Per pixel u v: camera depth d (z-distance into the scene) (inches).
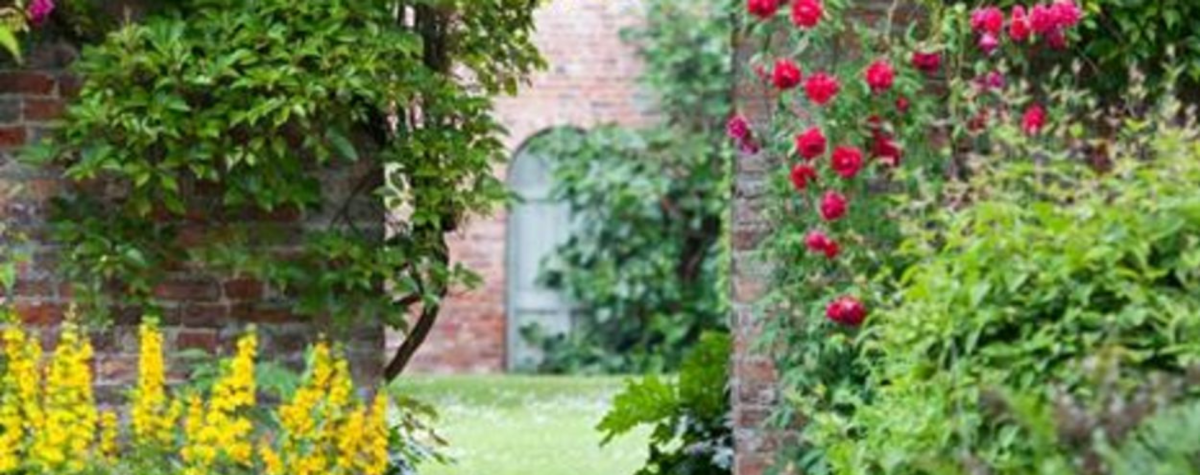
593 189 636.1
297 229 257.4
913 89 251.3
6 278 245.9
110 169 246.4
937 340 203.9
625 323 647.1
